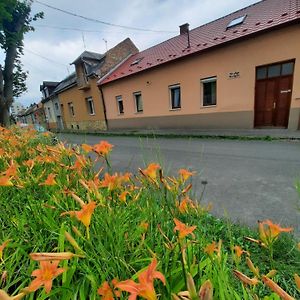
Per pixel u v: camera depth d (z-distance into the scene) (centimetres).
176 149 786
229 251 192
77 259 115
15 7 1174
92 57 1964
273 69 920
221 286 92
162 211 154
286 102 914
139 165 582
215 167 526
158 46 1725
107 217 127
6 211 172
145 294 66
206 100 1183
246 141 823
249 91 988
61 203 171
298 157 553
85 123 2155
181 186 179
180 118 1309
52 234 144
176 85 1290
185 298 67
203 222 217
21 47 1362
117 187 157
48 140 399
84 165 196
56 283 113
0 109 1262
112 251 113
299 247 137
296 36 827
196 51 1118
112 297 88
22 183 188
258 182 409
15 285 121
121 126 1756
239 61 992
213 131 1093
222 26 1239
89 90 1973
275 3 1095
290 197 336
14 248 137
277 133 861
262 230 107
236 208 313
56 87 2830
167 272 106
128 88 1595
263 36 902
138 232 137
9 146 318
